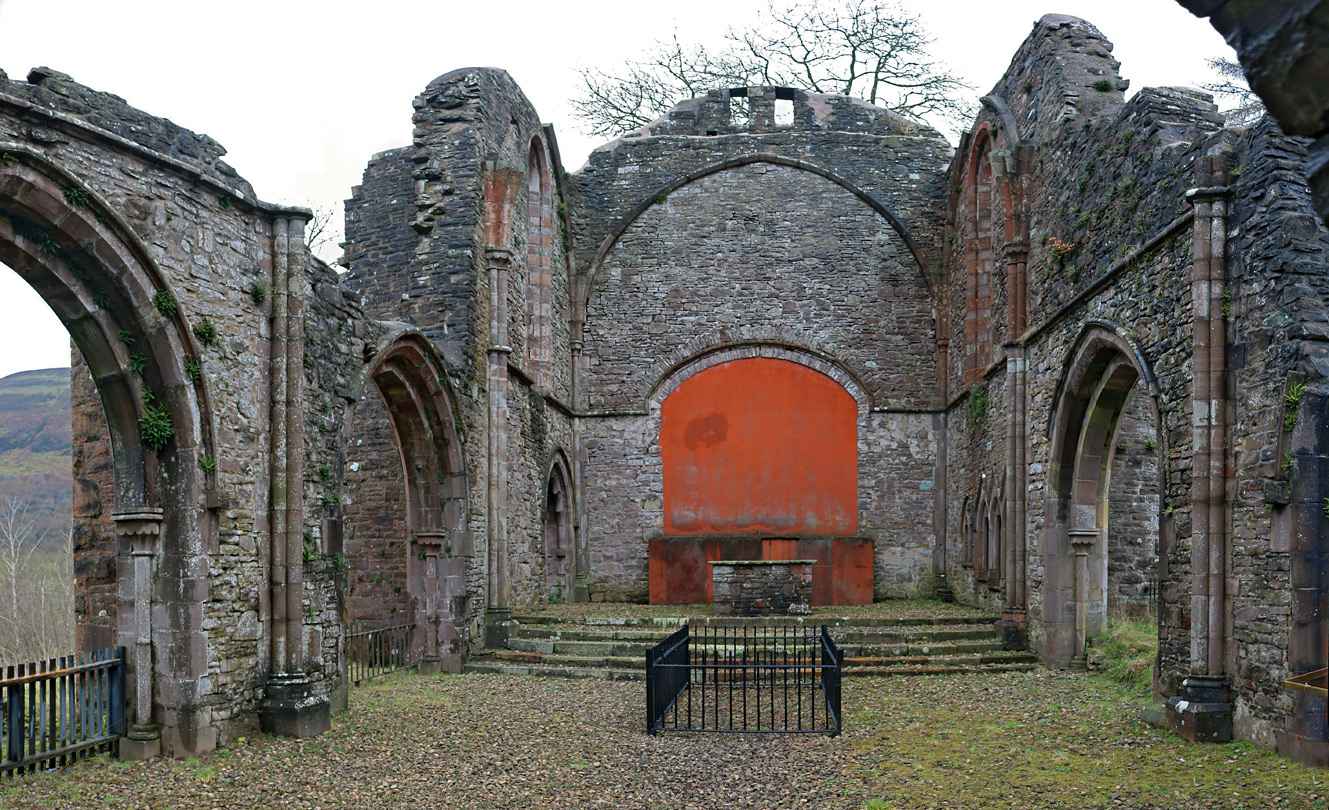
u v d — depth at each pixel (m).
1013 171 15.53
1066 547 13.64
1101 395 12.88
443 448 14.55
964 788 7.69
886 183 21.70
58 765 8.45
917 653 14.12
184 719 8.94
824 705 11.05
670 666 10.16
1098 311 12.20
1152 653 12.41
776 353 21.56
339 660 10.96
